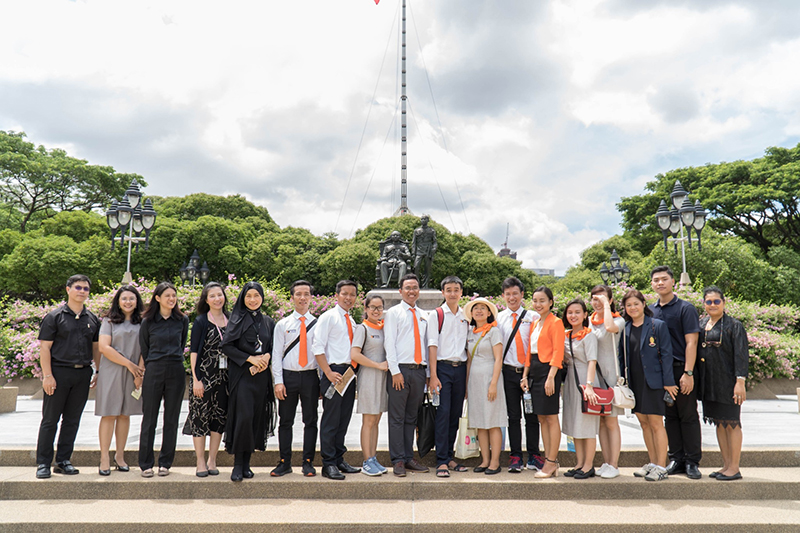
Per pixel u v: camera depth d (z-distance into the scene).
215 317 4.67
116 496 4.23
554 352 4.46
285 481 4.27
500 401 4.62
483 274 31.22
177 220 30.03
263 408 4.56
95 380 4.75
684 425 4.56
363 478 4.38
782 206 27.30
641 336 4.59
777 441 5.55
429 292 12.67
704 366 4.56
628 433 6.32
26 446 5.07
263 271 30.33
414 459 5.03
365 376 4.63
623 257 31.64
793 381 11.84
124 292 4.76
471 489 4.24
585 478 4.41
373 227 33.22
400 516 3.78
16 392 8.47
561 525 3.65
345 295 4.82
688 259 23.55
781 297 24.00
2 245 25.11
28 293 25.56
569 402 4.62
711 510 3.95
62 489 4.25
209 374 4.49
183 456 5.00
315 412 4.62
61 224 26.45
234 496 4.25
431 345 4.66
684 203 12.77
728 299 12.60
